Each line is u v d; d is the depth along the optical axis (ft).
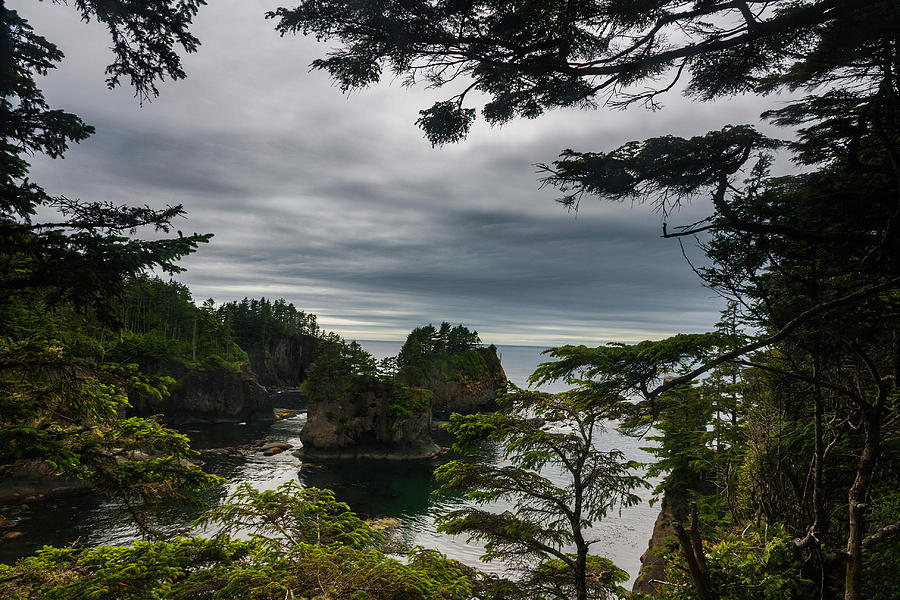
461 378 416.67
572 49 20.11
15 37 23.06
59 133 24.03
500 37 19.07
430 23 18.29
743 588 35.35
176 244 22.09
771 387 46.88
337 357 276.62
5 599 22.49
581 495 41.57
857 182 28.73
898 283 23.58
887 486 41.01
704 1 18.71
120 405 28.25
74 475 25.36
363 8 17.61
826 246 29.78
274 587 24.77
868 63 23.18
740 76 23.31
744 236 31.45
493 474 44.60
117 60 22.29
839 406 41.32
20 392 24.94
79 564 26.45
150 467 27.25
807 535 36.73
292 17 18.43
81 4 20.22
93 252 20.52
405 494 193.36
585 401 33.32
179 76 22.94
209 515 32.40
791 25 19.26
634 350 29.58
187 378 314.96
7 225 20.75
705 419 73.61
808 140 27.96
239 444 258.98
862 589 35.12
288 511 34.42
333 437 253.03
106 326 23.27
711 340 28.96
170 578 25.76
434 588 27.53
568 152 24.80
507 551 44.39
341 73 20.61
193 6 19.61
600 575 43.70
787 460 45.47
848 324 29.19
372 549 31.45
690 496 75.87
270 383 515.50
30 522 131.44
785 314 34.14
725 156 24.48
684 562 38.27
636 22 18.98
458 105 22.82
